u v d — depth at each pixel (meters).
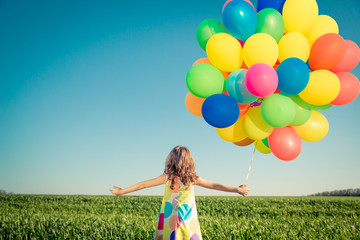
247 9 3.89
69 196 21.17
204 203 14.30
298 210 11.07
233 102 3.88
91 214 10.12
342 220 7.98
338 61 3.96
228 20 3.93
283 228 6.65
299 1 4.07
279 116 3.74
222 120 3.83
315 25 4.36
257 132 4.11
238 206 12.76
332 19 4.50
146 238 5.86
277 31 4.02
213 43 3.91
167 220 3.36
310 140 4.48
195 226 3.40
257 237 5.76
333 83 3.83
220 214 10.06
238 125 4.36
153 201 16.48
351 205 13.38
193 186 3.57
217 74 3.97
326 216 9.13
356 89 4.22
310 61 4.14
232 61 3.89
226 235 5.91
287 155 4.14
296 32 4.07
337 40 3.89
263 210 11.18
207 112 3.87
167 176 3.51
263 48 3.68
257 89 3.56
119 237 5.95
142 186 3.49
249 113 4.20
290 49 3.92
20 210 11.70
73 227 6.92
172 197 3.43
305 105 4.16
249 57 3.79
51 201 16.16
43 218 8.27
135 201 16.44
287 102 3.80
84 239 5.89
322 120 4.44
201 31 4.38
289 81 3.64
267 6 4.50
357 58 4.34
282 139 4.12
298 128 4.43
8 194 22.72
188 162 3.54
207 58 4.49
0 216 9.01
